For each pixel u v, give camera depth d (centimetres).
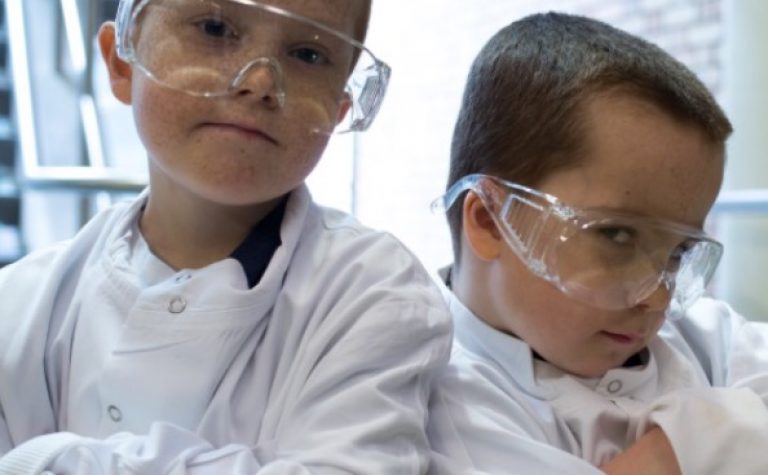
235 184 70
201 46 69
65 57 319
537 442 75
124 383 71
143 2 70
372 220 388
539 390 84
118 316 76
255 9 68
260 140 70
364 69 78
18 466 62
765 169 226
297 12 71
